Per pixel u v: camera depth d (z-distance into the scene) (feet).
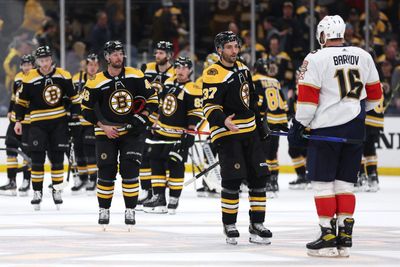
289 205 95.50
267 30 141.38
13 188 107.45
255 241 64.08
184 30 142.31
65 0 141.69
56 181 89.66
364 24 140.46
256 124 63.77
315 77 57.47
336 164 58.03
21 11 140.97
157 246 63.00
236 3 142.00
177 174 85.66
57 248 62.03
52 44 141.59
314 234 70.13
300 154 117.19
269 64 104.78
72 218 82.53
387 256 57.62
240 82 62.80
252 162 62.90
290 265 53.98
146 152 91.15
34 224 77.51
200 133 85.25
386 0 140.26
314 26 140.97
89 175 107.96
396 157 137.08
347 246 57.36
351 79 57.77
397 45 139.54
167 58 93.30
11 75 140.36
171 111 85.35
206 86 62.64
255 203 63.57
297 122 58.29
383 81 139.44
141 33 142.51
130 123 70.49
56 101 87.56
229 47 62.59
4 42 140.46
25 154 103.86
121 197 104.42
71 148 109.29
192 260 56.08
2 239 67.21
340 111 57.67
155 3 142.10
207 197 104.78
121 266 53.62
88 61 104.27
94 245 63.62
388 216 83.97
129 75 70.28
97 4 142.20
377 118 112.37
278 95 104.17
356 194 109.40
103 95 70.13
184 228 74.38
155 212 87.56
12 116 107.24
